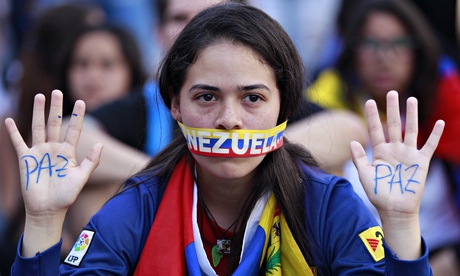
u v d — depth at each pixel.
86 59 11.32
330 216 6.60
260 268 6.70
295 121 9.12
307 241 6.54
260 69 6.33
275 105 6.46
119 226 6.61
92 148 6.54
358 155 6.42
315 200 6.65
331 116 9.30
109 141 9.20
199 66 6.34
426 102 11.12
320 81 11.48
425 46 11.08
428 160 6.30
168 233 6.57
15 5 15.23
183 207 6.66
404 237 6.17
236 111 6.30
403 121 11.04
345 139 9.21
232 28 6.34
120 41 11.43
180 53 6.50
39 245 6.32
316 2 17.25
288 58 6.53
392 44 11.07
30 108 11.36
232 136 6.29
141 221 6.69
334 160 9.12
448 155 10.95
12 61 14.48
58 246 6.35
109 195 8.94
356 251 6.45
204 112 6.35
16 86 12.28
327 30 16.44
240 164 6.36
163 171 6.93
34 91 11.34
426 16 13.27
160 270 6.48
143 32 15.60
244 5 6.56
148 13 15.67
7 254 9.82
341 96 11.22
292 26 17.17
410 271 6.09
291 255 6.52
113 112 9.52
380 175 6.30
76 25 11.41
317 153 8.83
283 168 6.68
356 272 6.36
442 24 13.27
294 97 6.63
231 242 6.78
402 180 6.27
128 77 11.49
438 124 6.32
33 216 6.36
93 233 6.59
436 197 10.92
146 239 6.68
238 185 6.73
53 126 6.54
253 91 6.31
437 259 10.82
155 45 14.16
